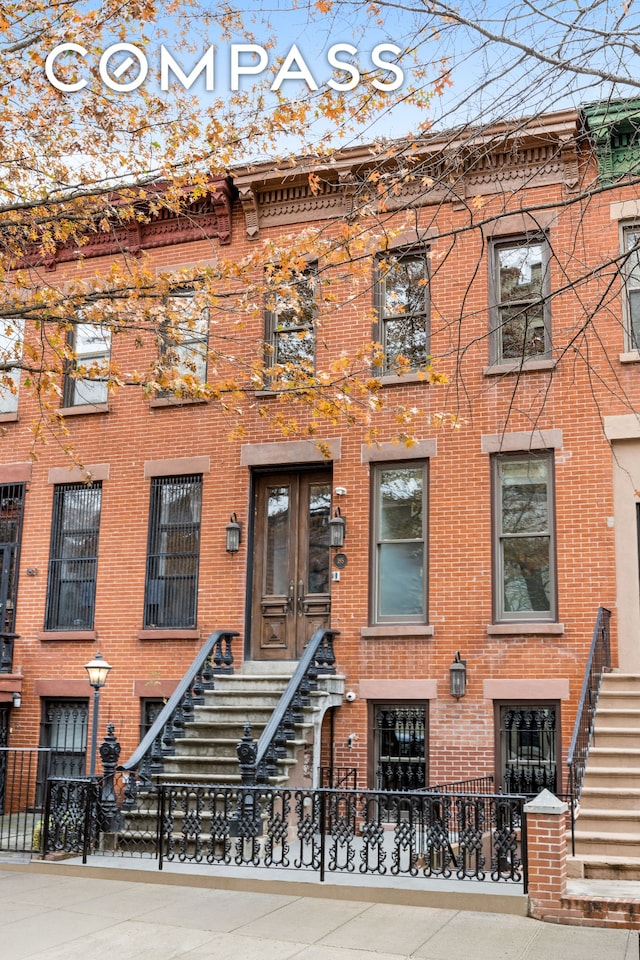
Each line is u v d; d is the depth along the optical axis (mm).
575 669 12938
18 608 16266
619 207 13750
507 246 14406
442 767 13250
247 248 15945
